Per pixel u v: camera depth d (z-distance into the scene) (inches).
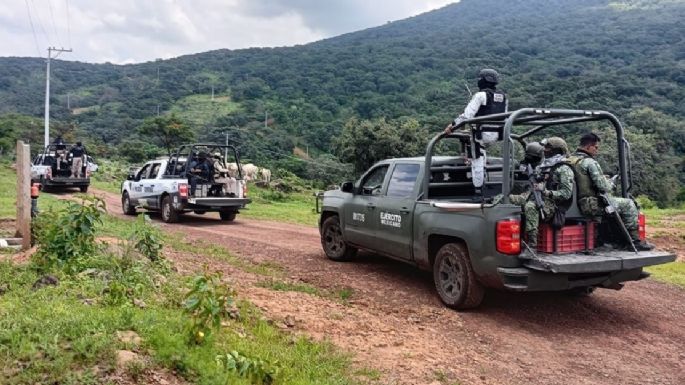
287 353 191.0
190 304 174.1
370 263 378.0
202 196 617.9
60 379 140.4
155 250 283.3
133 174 694.5
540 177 255.4
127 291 215.6
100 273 233.3
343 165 1721.2
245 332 204.7
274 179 1491.1
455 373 198.7
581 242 262.7
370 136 1519.4
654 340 248.4
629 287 346.6
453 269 274.2
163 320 185.3
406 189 313.1
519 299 297.1
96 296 209.0
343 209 367.2
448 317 262.4
